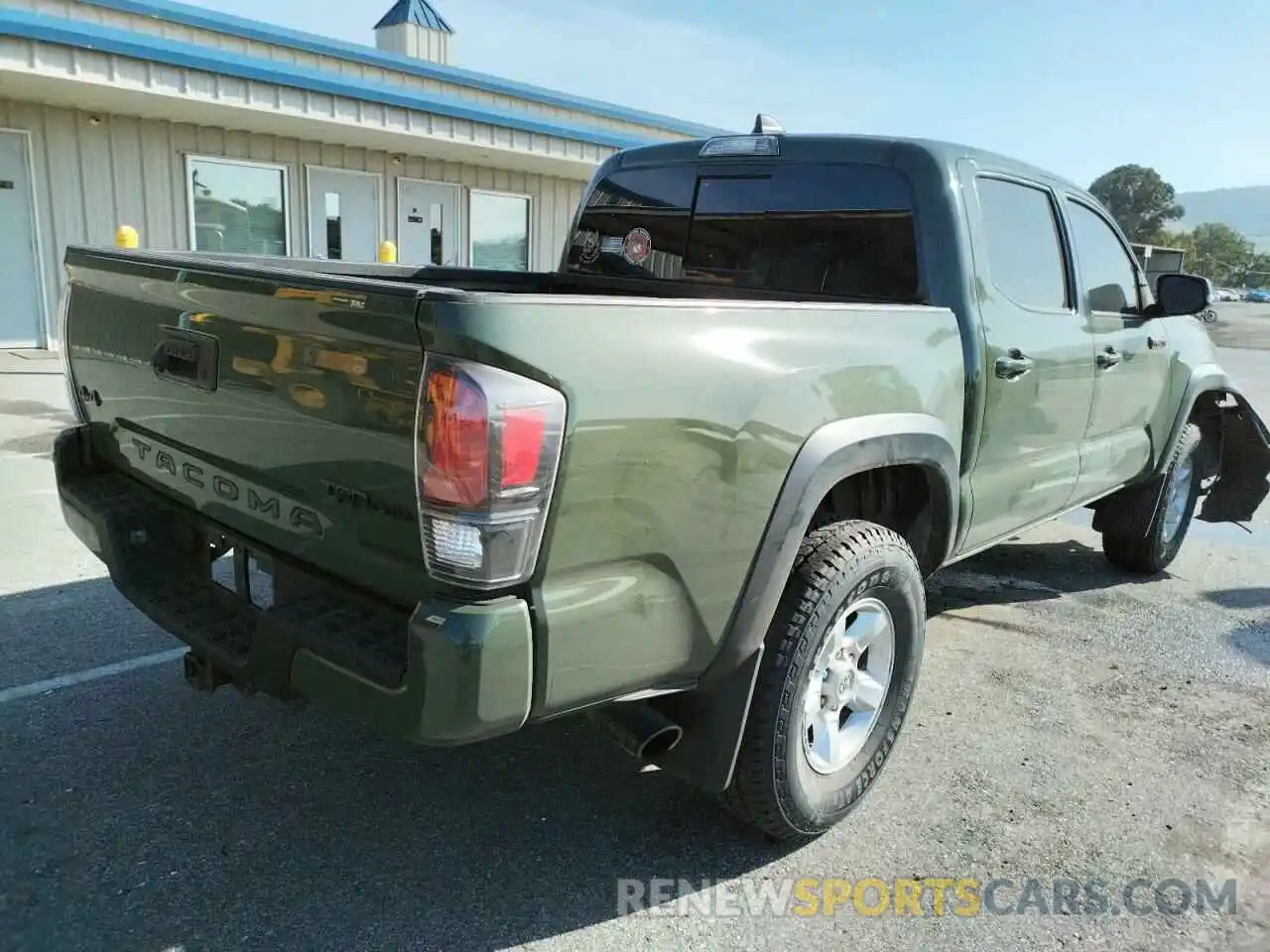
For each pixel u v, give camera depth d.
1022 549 6.17
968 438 3.37
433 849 2.79
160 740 3.31
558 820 2.96
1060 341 3.87
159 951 2.34
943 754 3.45
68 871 2.62
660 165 4.21
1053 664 4.29
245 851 2.74
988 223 3.54
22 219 11.39
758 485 2.39
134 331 2.81
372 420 2.05
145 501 2.94
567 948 2.42
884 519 3.28
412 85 14.07
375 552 2.15
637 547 2.15
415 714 1.95
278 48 12.66
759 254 3.86
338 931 2.43
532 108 15.63
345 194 14.19
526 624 1.98
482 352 1.86
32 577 4.71
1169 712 3.84
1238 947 2.51
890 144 3.50
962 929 2.54
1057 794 3.21
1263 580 5.66
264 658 2.30
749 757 2.60
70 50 9.66
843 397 2.66
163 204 12.36
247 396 2.39
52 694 3.60
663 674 2.32
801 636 2.59
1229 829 3.03
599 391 2.01
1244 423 5.88
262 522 2.48
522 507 1.91
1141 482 5.16
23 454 7.05
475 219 16.03
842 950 2.46
